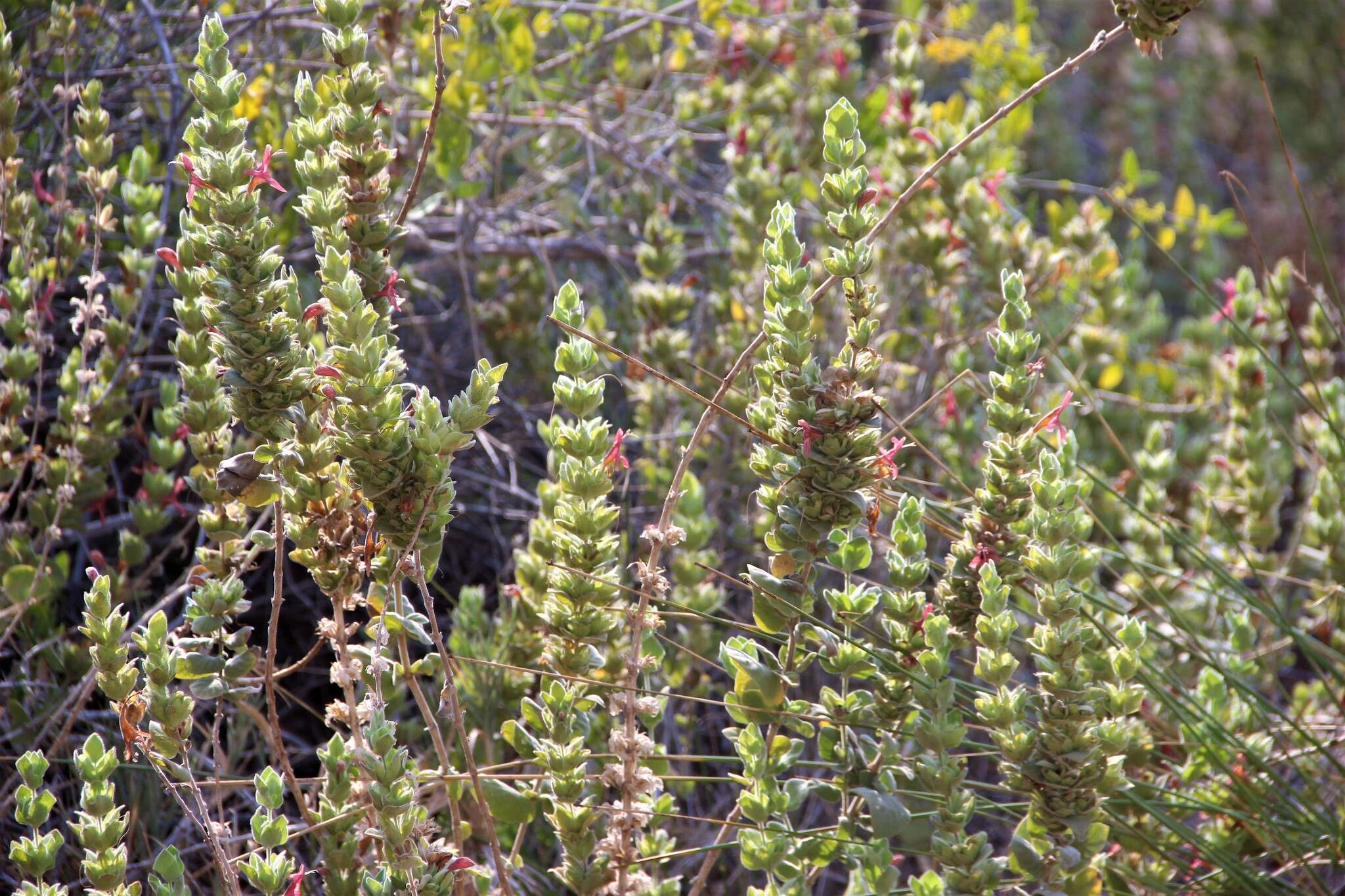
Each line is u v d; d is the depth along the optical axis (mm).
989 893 1743
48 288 2711
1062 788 1727
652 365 3412
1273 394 4543
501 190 4605
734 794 2881
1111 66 8531
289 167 3193
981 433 3455
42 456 2650
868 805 1884
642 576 1918
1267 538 3324
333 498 1793
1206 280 4578
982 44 4676
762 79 4488
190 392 2047
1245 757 2504
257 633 3242
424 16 3424
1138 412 4051
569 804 1909
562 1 4215
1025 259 3615
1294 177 2805
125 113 3588
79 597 3119
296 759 3037
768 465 1847
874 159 4207
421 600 3549
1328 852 2422
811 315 1707
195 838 2557
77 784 2555
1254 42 8875
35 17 3277
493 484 3531
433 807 2334
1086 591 2414
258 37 3609
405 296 2166
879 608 3104
